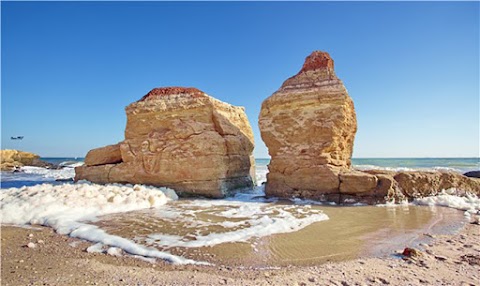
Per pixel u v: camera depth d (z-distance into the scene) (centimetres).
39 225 703
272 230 636
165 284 367
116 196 955
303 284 365
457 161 5344
